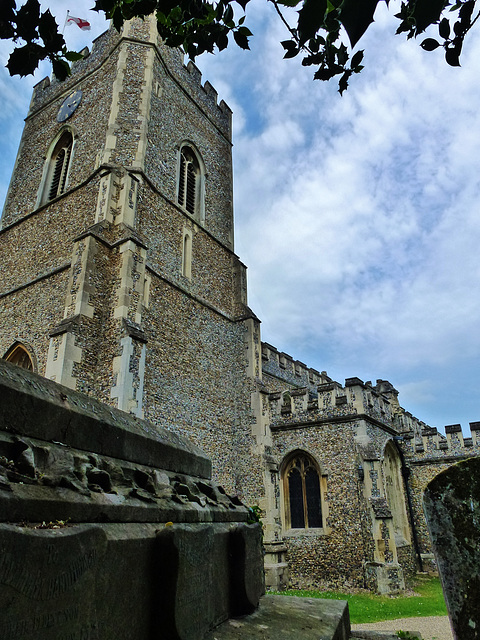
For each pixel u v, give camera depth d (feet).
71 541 6.39
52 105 58.18
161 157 48.96
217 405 45.16
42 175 52.29
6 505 5.88
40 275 42.45
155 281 41.34
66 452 8.19
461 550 8.81
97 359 34.42
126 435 10.52
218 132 63.57
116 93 47.78
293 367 68.08
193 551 9.46
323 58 8.34
